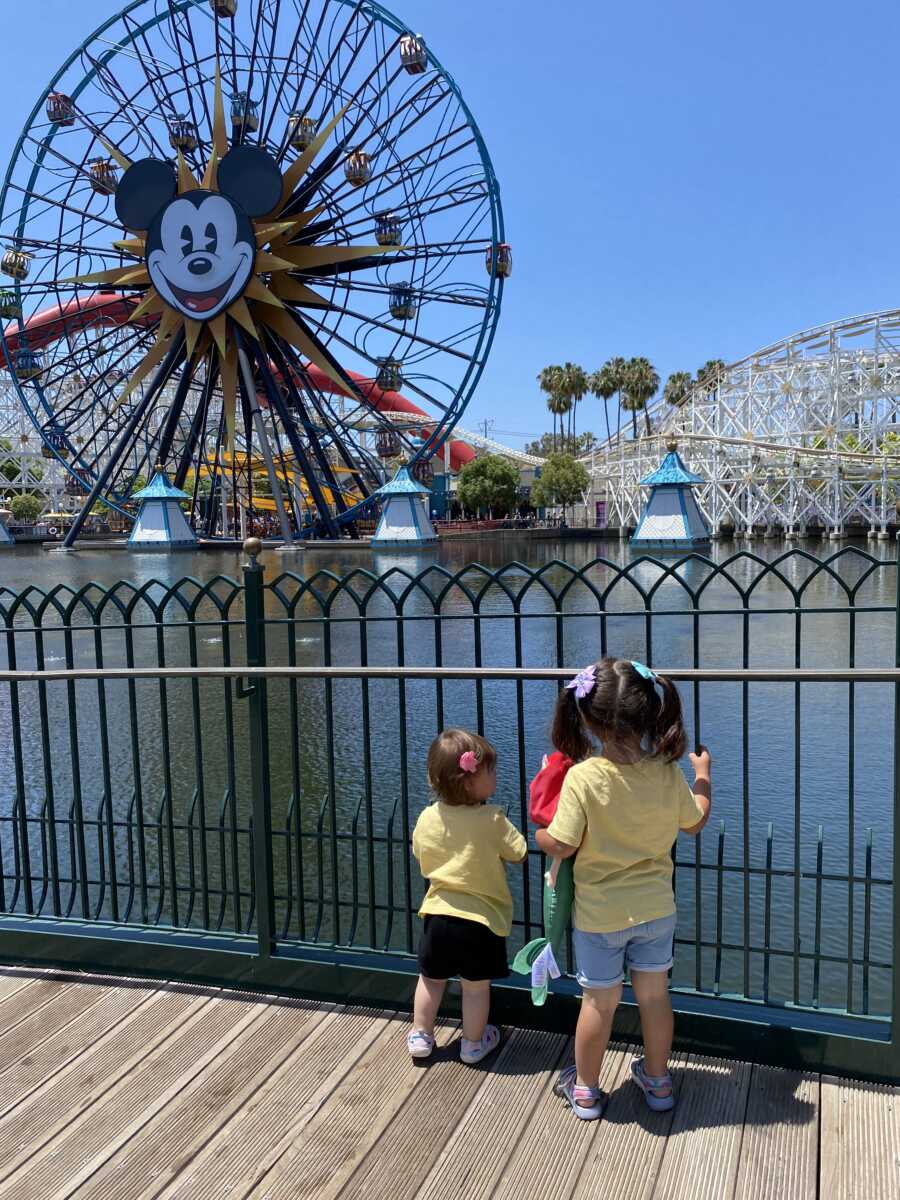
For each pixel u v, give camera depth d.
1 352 60.03
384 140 49.41
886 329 80.56
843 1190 2.62
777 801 9.89
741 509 86.44
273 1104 3.09
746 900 3.49
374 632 23.39
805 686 15.55
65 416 65.06
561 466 88.88
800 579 35.56
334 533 62.69
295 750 4.18
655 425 100.69
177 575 43.06
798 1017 3.24
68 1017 3.67
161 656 4.45
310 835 4.20
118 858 8.75
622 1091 3.09
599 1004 2.91
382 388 51.59
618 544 72.81
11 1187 2.73
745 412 90.44
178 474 65.69
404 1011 3.65
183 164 51.72
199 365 62.00
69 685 4.38
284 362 58.41
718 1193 2.62
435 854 3.34
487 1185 2.69
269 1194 2.68
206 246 51.50
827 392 85.19
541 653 19.53
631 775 2.88
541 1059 3.30
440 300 49.41
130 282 55.72
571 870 3.02
